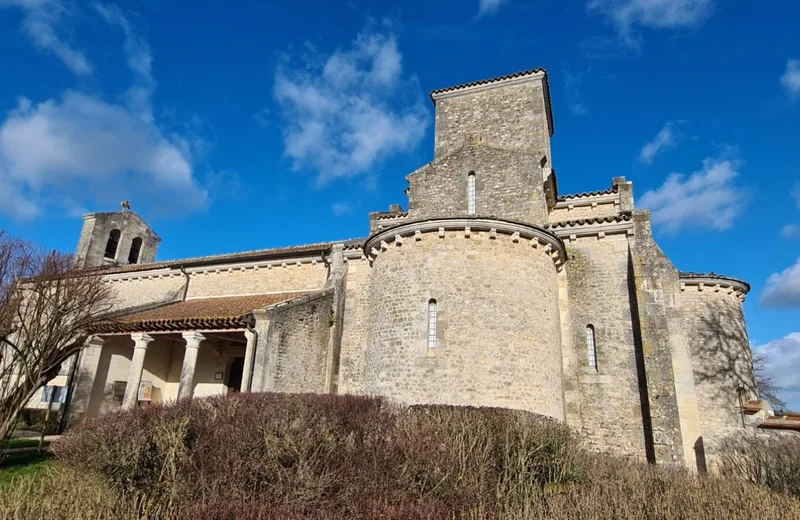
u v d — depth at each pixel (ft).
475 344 40.04
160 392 65.72
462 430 26.73
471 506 22.02
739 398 53.31
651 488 27.55
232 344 64.80
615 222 50.47
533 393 40.24
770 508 24.52
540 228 44.55
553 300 45.91
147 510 19.90
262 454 22.41
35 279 41.75
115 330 55.52
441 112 72.59
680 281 57.52
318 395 30.40
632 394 45.65
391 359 42.14
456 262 42.50
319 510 19.90
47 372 40.65
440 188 59.16
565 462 30.22
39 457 36.06
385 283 45.32
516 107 68.18
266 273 68.28
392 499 21.27
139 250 105.91
